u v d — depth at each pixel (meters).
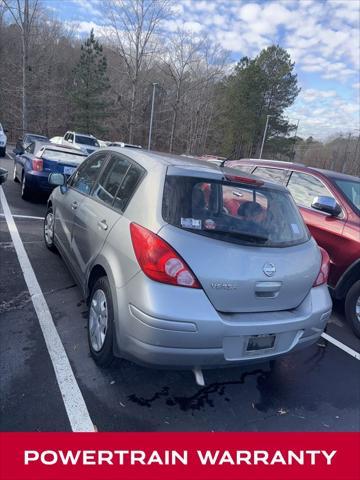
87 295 3.15
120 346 2.46
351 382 3.25
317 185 5.07
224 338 2.38
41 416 2.37
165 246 2.30
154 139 53.16
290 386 3.08
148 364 2.35
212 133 57.16
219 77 49.88
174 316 2.23
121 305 2.44
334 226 4.51
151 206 2.51
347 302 4.23
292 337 2.72
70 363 2.88
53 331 3.28
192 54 42.31
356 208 4.57
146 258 2.33
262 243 2.60
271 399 2.88
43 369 2.78
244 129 54.50
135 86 39.25
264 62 54.94
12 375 2.67
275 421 2.66
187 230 2.40
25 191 8.25
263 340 2.55
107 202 3.16
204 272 2.32
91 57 39.38
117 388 2.71
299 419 2.71
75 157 8.50
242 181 2.86
